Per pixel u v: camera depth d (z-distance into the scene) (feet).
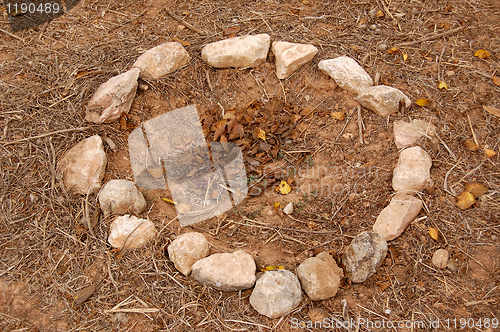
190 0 5.55
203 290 3.98
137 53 5.05
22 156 4.42
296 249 4.28
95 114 4.62
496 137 4.53
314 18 5.41
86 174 4.33
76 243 4.11
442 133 4.58
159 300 3.92
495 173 4.36
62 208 4.24
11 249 4.06
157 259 4.10
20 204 4.23
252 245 4.31
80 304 3.87
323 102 4.93
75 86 4.79
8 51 5.02
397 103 4.69
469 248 4.09
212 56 4.99
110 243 4.11
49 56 4.99
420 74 4.95
